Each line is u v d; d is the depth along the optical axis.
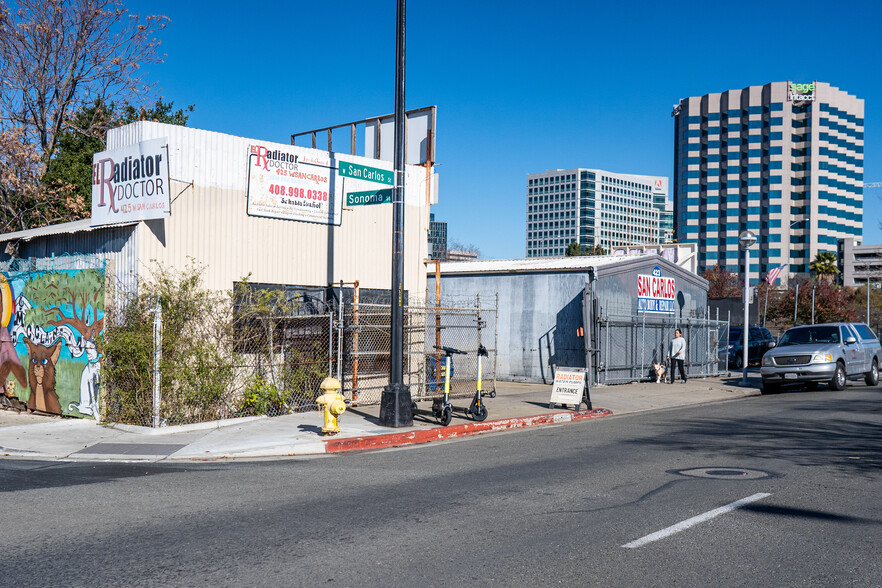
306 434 11.84
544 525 6.50
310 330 15.07
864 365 22.88
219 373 13.09
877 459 9.90
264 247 14.64
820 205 139.38
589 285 20.86
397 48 12.44
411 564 5.39
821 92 138.88
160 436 11.77
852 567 5.41
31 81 27.56
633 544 5.92
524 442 11.82
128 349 12.37
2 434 11.99
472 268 24.16
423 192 17.72
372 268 16.59
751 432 12.67
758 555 5.68
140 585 4.95
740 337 32.41
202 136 13.78
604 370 21.70
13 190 26.92
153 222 13.09
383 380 16.41
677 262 38.22
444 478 8.71
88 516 6.83
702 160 143.50
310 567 5.32
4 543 5.94
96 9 27.75
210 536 6.13
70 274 13.68
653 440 11.85
